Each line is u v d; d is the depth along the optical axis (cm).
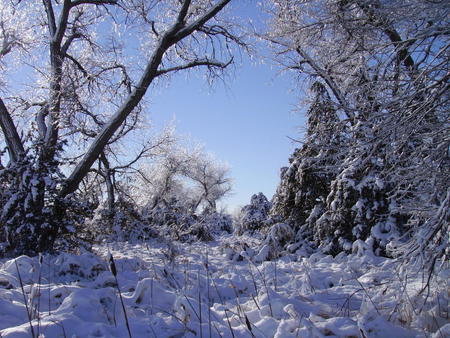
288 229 1149
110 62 1359
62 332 297
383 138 432
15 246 837
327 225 1043
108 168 1594
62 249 912
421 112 415
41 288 437
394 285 412
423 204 415
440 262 400
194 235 1789
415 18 420
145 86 1023
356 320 358
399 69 465
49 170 891
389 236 861
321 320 352
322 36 855
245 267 823
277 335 304
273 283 600
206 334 309
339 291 502
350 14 620
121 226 1444
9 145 1036
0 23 1267
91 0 1216
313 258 948
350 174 966
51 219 868
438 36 414
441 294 391
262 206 2205
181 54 1339
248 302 438
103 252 1038
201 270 748
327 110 584
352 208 927
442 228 369
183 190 4147
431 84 416
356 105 495
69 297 363
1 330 285
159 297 414
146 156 2008
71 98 1191
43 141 905
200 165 4003
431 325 345
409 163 449
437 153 401
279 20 1004
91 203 970
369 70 505
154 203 2297
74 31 1345
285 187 1305
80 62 1420
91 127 1517
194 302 355
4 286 457
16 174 882
